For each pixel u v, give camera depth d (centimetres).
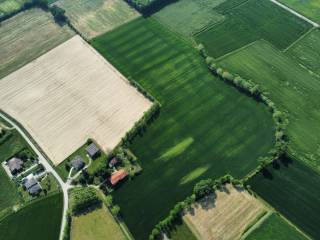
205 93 12006
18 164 10438
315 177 9875
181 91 12100
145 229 9169
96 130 11344
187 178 10038
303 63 12794
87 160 10594
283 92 11906
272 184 9781
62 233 9206
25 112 11938
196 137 10906
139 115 11644
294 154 10356
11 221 9512
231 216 9269
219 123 11206
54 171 10394
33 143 11094
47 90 12512
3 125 11581
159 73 12694
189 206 9444
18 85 12719
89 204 9556
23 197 9912
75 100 12162
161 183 9969
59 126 11500
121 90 12325
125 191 9856
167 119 11369
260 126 11062
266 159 10081
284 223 9106
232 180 9794
